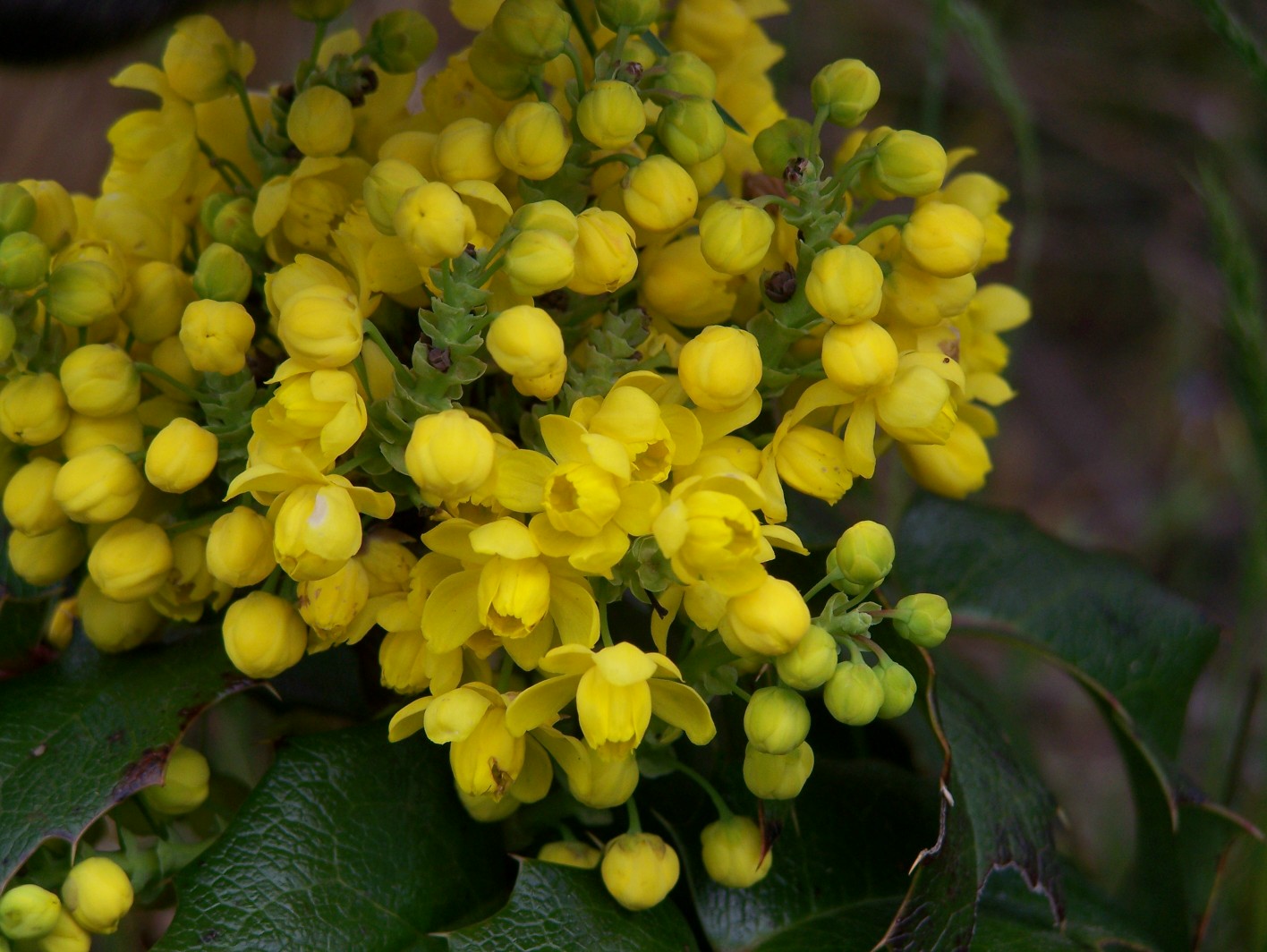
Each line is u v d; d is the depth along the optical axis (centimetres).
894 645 26
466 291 24
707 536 24
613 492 24
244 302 27
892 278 25
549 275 24
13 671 27
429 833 26
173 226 27
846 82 25
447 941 26
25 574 26
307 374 24
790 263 26
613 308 26
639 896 25
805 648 24
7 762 26
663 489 25
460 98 26
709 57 27
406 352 26
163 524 26
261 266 26
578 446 24
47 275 25
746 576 24
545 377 25
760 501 24
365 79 26
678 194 25
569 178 26
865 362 25
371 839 26
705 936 27
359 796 26
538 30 25
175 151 26
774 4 28
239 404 25
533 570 24
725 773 27
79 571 28
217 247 26
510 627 24
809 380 26
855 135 26
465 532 24
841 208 26
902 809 27
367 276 25
